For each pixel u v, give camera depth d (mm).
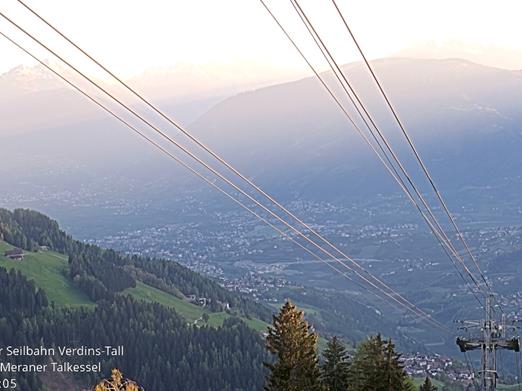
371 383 63562
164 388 178500
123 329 194125
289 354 61250
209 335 192250
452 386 168625
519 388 144000
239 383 178125
